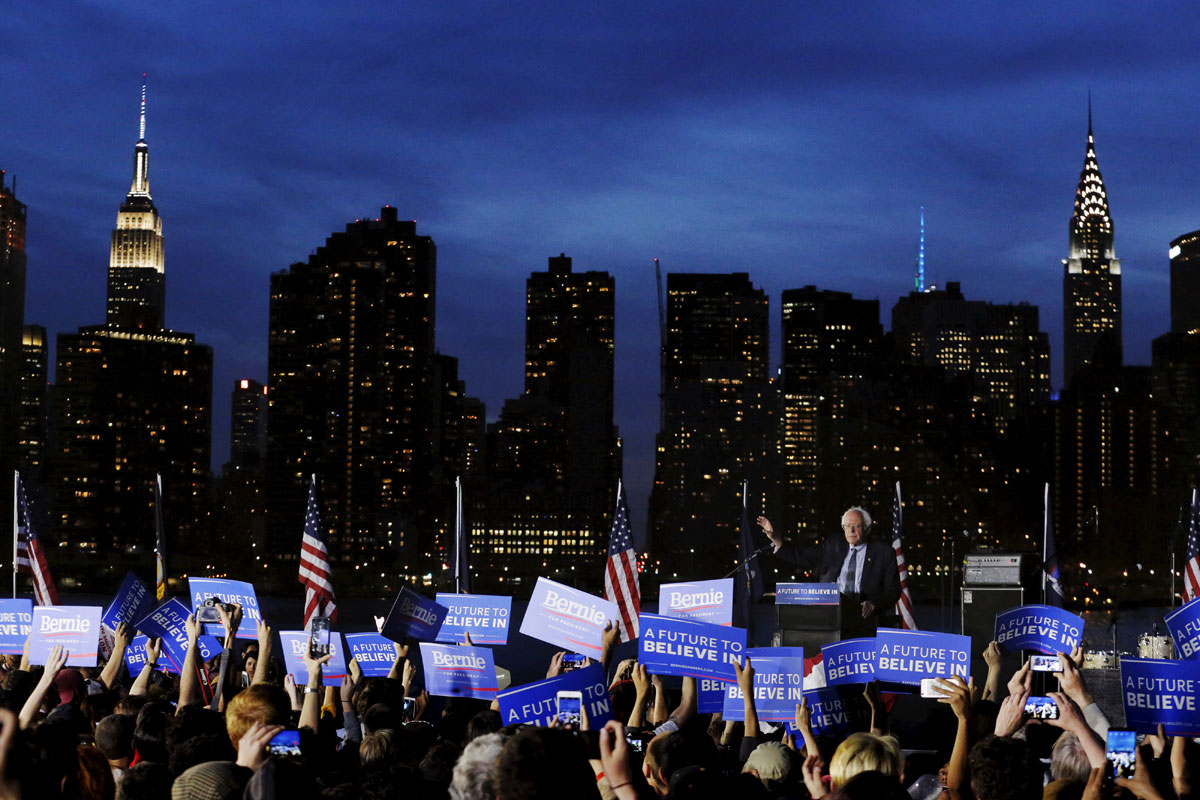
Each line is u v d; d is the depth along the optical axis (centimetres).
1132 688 1156
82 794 779
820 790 881
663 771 1010
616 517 2239
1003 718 992
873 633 2428
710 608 1761
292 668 1622
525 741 641
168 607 1859
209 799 772
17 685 1487
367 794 845
